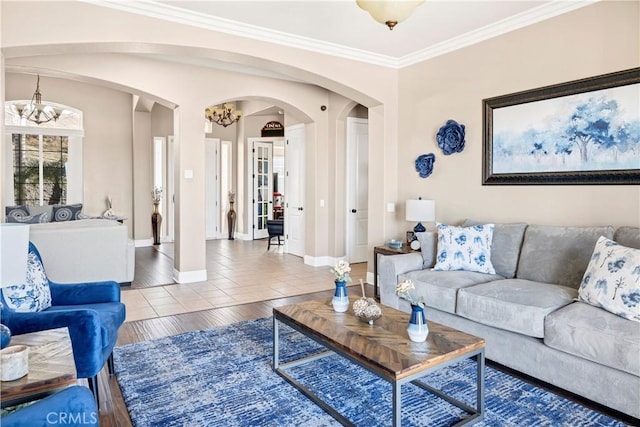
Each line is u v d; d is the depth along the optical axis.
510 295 2.82
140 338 3.45
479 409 2.26
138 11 3.58
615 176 3.15
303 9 3.61
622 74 3.13
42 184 7.74
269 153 10.16
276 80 6.06
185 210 5.41
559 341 2.45
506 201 3.95
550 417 2.26
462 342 2.21
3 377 1.46
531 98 3.71
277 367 2.81
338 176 6.68
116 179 8.38
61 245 4.62
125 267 5.04
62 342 1.85
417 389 2.60
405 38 4.34
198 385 2.62
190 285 5.32
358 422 2.23
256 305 4.45
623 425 2.18
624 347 2.16
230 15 3.76
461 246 3.62
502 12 3.69
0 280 1.63
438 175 4.65
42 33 3.27
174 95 5.24
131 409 2.33
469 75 4.29
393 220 5.22
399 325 2.48
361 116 6.88
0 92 3.30
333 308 2.80
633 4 3.07
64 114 7.85
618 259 2.51
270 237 8.37
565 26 3.48
